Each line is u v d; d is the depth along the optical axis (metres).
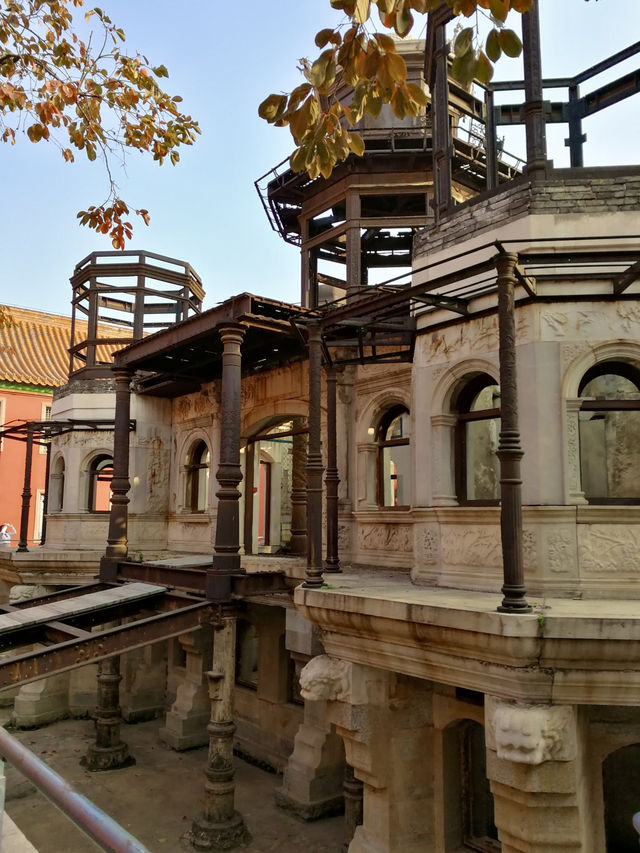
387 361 10.03
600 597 6.83
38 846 9.07
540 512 7.10
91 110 7.22
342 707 7.36
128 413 12.55
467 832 7.74
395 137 12.52
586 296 7.38
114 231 7.93
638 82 7.80
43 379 25.86
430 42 9.48
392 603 6.45
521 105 9.00
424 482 8.62
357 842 7.55
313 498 7.95
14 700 15.50
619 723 6.58
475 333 8.16
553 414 7.27
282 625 12.04
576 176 7.72
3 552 15.20
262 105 3.97
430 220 12.70
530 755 5.32
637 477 11.65
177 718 12.98
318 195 13.61
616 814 7.95
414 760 7.57
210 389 14.80
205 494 16.81
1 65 6.98
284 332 9.94
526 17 7.87
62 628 8.58
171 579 10.41
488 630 5.55
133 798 10.48
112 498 12.21
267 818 9.80
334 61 3.81
